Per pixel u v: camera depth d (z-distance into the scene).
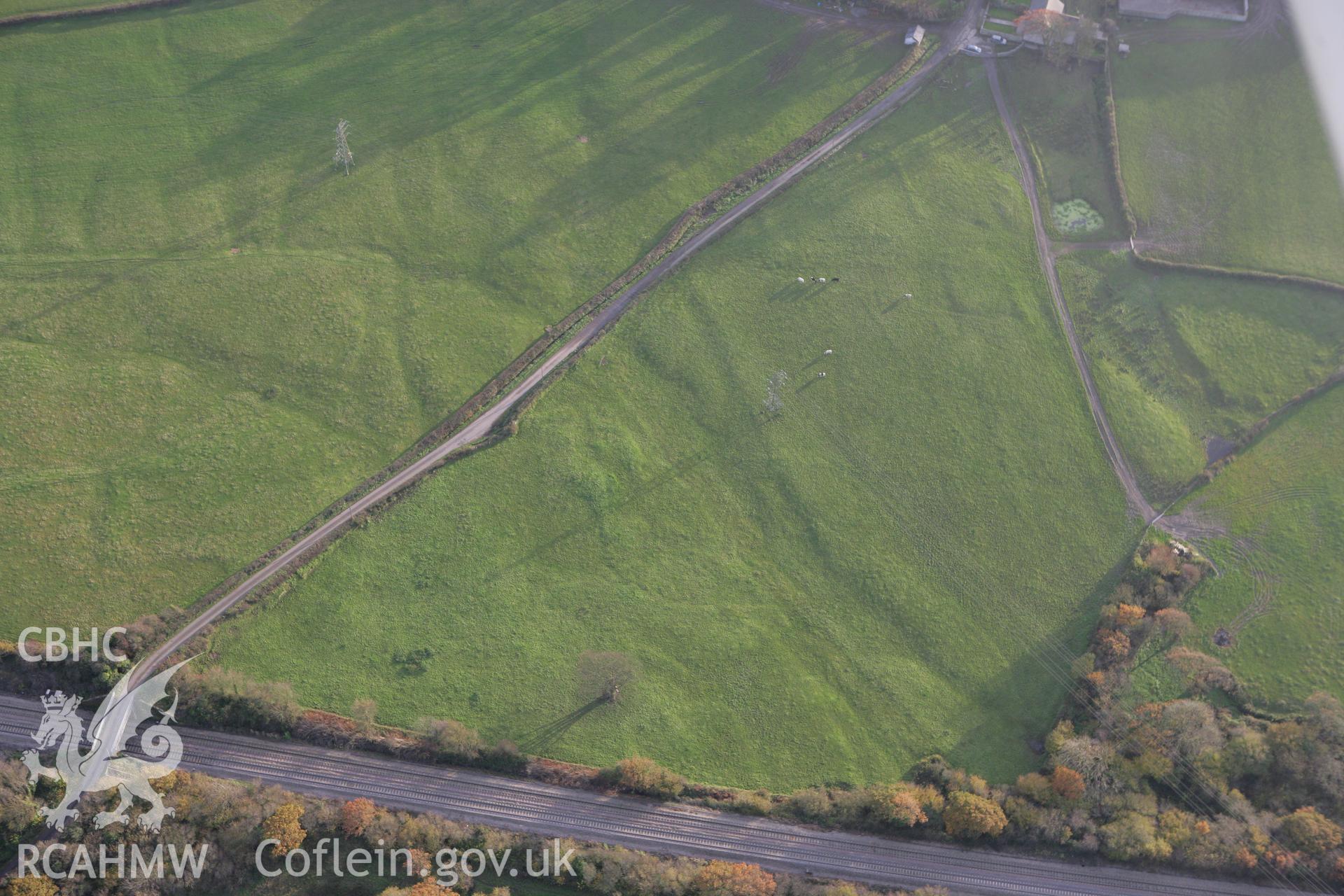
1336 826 93.06
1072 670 100.88
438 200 122.38
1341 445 115.06
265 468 105.06
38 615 96.00
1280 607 106.25
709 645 100.12
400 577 100.62
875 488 108.94
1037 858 94.69
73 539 99.94
